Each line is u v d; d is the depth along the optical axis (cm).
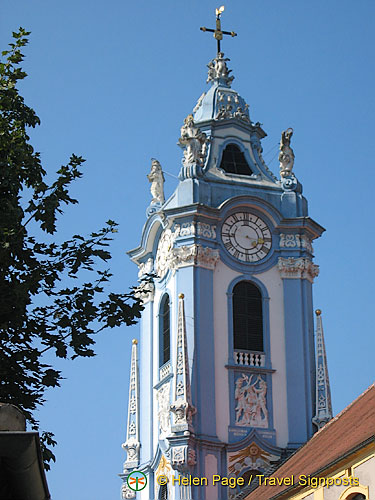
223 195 6750
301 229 6762
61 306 3222
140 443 6838
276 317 6625
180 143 7031
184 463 6128
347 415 5009
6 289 3094
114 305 3241
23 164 3278
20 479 1841
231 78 7412
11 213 3144
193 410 6234
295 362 6538
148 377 6850
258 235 6744
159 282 6912
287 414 6438
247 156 7050
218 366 6419
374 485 3775
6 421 1945
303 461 4934
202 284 6512
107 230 3284
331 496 4047
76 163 3359
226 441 6288
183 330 6366
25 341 3188
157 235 6956
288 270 6694
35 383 3178
